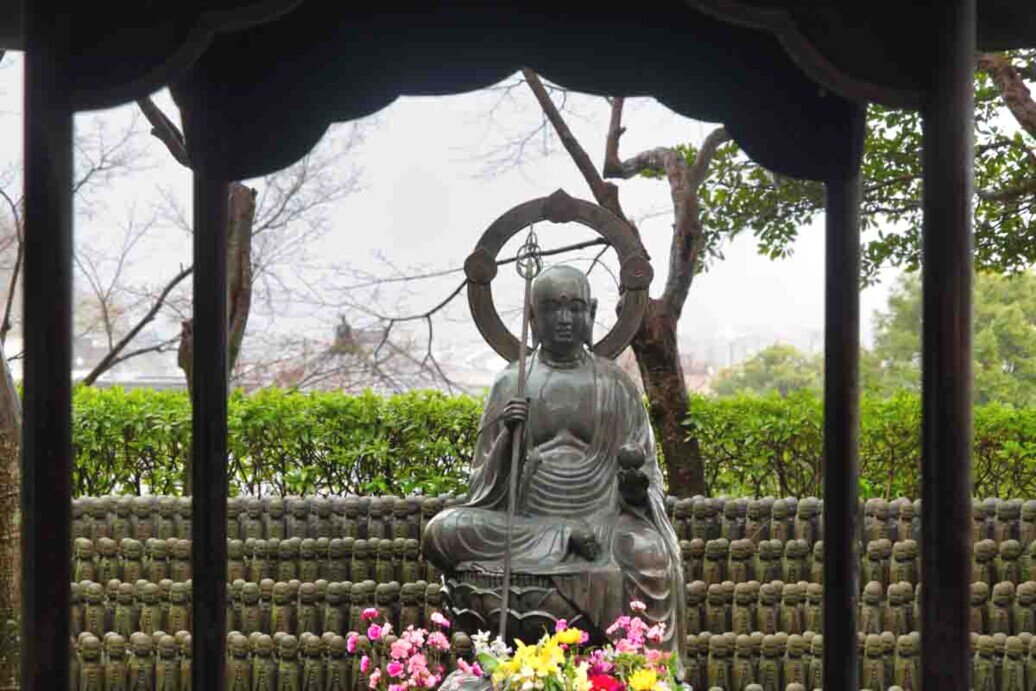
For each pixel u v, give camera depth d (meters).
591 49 6.63
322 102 6.79
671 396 11.10
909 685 8.74
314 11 6.66
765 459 10.89
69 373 5.20
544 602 7.31
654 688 5.77
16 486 8.05
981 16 6.12
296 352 15.60
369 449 10.51
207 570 6.88
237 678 8.90
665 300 11.18
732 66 6.83
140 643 8.97
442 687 7.20
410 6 6.61
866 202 12.62
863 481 10.49
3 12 6.36
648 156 11.95
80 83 5.32
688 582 9.33
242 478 10.70
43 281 5.16
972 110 5.21
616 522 7.60
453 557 7.52
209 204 6.89
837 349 6.95
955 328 5.12
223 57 6.79
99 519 9.51
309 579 9.30
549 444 7.87
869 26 5.31
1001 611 8.95
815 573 9.23
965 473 5.11
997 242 12.42
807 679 8.89
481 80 6.65
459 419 10.65
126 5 5.30
